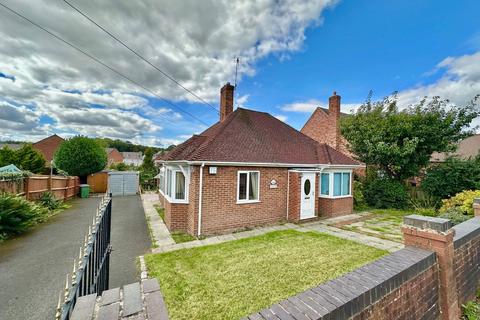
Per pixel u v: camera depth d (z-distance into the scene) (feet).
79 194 64.49
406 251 10.29
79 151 67.77
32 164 68.39
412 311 8.80
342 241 24.53
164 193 40.34
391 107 49.49
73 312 5.08
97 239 10.53
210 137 34.01
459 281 11.75
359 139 49.39
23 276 17.06
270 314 6.11
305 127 71.67
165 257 20.26
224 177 28.96
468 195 33.86
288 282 15.58
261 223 31.89
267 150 34.60
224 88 46.14
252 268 17.76
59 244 24.04
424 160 47.55
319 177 36.81
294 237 26.03
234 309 12.66
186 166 29.91
